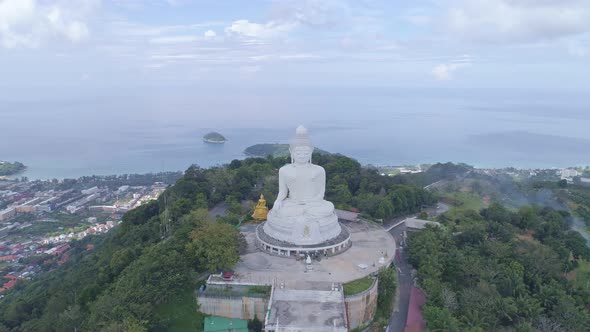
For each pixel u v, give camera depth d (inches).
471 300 3280.0
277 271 3531.0
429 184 7573.8
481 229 4498.0
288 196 4195.4
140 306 2987.2
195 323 3169.3
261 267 3602.4
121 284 3368.6
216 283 3319.4
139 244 4473.4
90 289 3671.3
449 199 6505.9
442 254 3887.8
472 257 3843.5
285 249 3806.6
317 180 4057.6
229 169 6707.7
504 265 3818.9
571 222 5718.5
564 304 3304.6
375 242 4200.3
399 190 5580.7
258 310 3189.0
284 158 7283.5
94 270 4532.5
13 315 4188.0
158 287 3159.5
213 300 3223.4
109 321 2915.8
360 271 3550.7
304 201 4023.1
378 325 3284.9
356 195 5856.3
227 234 3617.1
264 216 4731.8
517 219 5137.8
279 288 3253.0
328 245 3868.1
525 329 2989.7
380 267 3597.4
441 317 3029.0
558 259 4202.8
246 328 3117.6
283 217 3951.8
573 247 4581.7
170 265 3297.2
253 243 4104.3
